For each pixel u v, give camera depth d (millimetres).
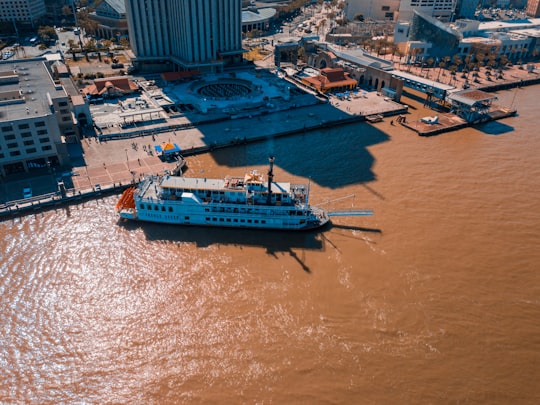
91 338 87812
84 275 103312
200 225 122688
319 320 92438
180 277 103375
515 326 92250
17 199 129000
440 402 76562
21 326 90250
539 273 107250
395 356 84938
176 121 189125
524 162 164375
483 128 199500
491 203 136250
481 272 107062
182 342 87125
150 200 118625
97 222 122562
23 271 104125
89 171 146500
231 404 75688
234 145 171625
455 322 92812
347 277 104312
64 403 76062
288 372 81375
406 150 172250
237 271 105438
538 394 78250
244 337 88250
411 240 117812
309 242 116812
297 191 127750
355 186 143750
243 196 120562
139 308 94688
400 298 98688
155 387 78625
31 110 143750
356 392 78000
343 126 195250
